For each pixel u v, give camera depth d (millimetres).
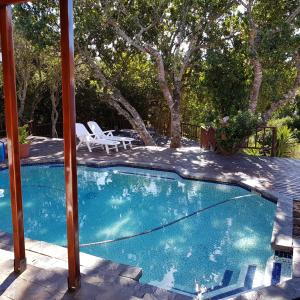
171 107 10219
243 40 10719
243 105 10945
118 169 7746
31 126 11320
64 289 2625
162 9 10367
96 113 14266
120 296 2564
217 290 3359
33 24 8914
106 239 4629
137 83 14258
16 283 2693
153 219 5254
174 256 4117
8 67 2594
